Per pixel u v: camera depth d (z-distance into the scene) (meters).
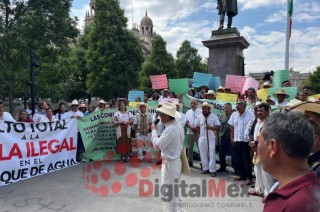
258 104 6.03
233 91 10.66
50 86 17.55
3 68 13.98
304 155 1.33
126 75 34.16
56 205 5.35
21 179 7.03
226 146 7.76
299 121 1.36
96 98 40.50
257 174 5.93
